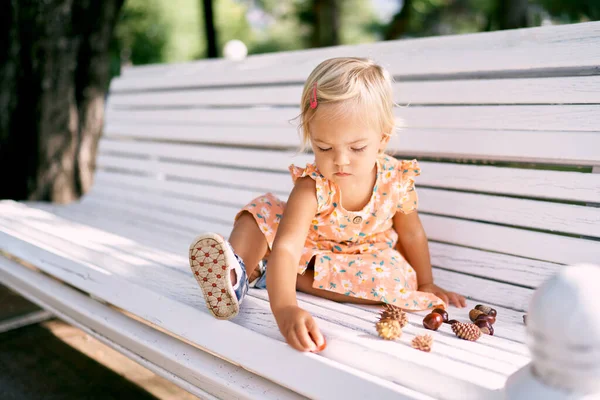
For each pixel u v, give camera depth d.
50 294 2.02
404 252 1.81
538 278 1.65
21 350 2.48
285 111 2.37
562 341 0.88
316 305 1.52
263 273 1.71
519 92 1.74
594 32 1.64
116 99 3.22
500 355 1.19
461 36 1.92
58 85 3.51
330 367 1.17
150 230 2.46
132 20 11.35
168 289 1.58
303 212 1.58
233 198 2.50
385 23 15.66
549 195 1.66
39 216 2.60
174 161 2.87
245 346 1.32
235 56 4.80
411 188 1.72
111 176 3.13
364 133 1.47
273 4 15.08
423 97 1.94
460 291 1.80
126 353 1.80
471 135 1.81
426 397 1.05
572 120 1.62
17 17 3.40
